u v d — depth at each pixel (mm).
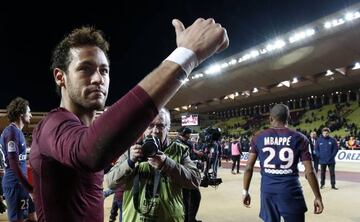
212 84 37000
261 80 32781
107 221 6625
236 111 45281
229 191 10586
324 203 8344
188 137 6164
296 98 37406
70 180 1089
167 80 848
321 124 31484
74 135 909
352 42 23906
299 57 27812
